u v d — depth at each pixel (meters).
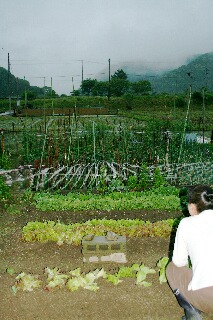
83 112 42.78
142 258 5.79
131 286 4.95
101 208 8.02
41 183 9.73
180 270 4.01
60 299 4.66
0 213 7.90
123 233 6.47
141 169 10.35
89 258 5.62
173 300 4.62
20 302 4.60
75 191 9.64
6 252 6.02
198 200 3.70
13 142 19.22
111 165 10.28
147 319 4.25
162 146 13.51
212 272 3.44
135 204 8.04
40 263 5.65
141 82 99.31
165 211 7.98
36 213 7.89
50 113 41.03
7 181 10.12
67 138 13.45
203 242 3.52
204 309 3.58
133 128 19.70
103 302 4.59
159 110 53.78
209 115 42.28
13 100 63.72
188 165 10.56
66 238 6.30
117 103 61.06
